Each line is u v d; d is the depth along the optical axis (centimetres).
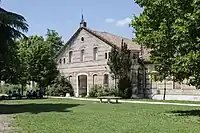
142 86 4659
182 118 2067
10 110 2738
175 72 2086
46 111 2614
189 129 1586
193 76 2073
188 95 4206
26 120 1961
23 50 5509
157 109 2764
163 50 2177
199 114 2308
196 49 2003
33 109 2828
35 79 5612
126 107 2995
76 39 5584
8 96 5100
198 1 1970
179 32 1983
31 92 5253
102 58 5112
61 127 1647
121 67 4575
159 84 4503
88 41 5369
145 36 2244
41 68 5597
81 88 5462
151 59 2352
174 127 1655
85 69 5384
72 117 2127
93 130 1548
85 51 5412
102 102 3775
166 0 2133
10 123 1817
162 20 2197
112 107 3000
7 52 2981
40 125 1723
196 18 1923
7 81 3359
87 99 4444
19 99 4688
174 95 4338
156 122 1862
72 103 3628
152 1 2212
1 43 2912
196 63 1948
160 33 2138
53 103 3656
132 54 4762
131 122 1861
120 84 4594
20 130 1545
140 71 4703
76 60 5556
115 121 1906
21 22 2953
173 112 2480
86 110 2686
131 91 4650
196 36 1994
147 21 2273
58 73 5738
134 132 1492
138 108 2878
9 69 3203
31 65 5519
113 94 4659
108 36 5350
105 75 5056
